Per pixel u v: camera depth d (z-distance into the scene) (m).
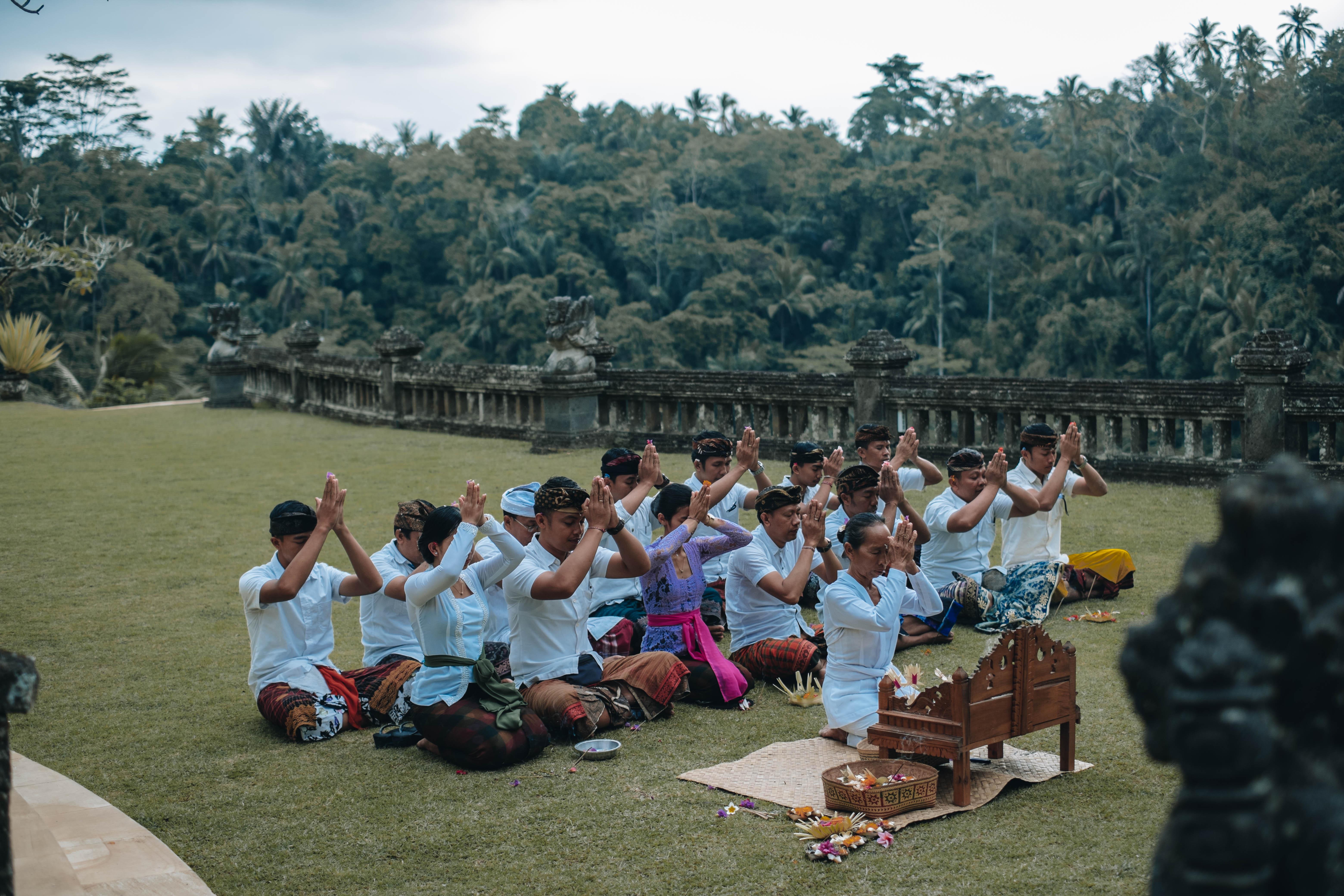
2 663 2.25
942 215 71.94
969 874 3.53
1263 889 1.55
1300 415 9.70
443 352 77.00
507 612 5.90
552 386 14.18
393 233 84.69
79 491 11.93
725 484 7.06
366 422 18.12
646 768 4.60
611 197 82.31
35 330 23.62
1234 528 1.63
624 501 6.37
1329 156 54.22
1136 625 1.78
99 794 4.39
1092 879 3.46
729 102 104.75
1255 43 65.56
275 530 5.23
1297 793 1.59
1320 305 52.31
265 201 90.31
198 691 5.70
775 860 3.69
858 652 4.76
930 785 4.02
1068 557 7.19
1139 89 71.62
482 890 3.55
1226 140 61.78
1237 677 1.54
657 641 5.58
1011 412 11.45
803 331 81.69
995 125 82.19
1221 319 53.47
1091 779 4.33
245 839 3.97
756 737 4.98
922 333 75.31
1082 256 64.12
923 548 6.88
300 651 5.24
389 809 4.22
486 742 4.58
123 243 25.44
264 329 79.19
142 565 8.54
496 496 11.30
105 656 6.30
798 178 86.12
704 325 72.88
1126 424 10.98
